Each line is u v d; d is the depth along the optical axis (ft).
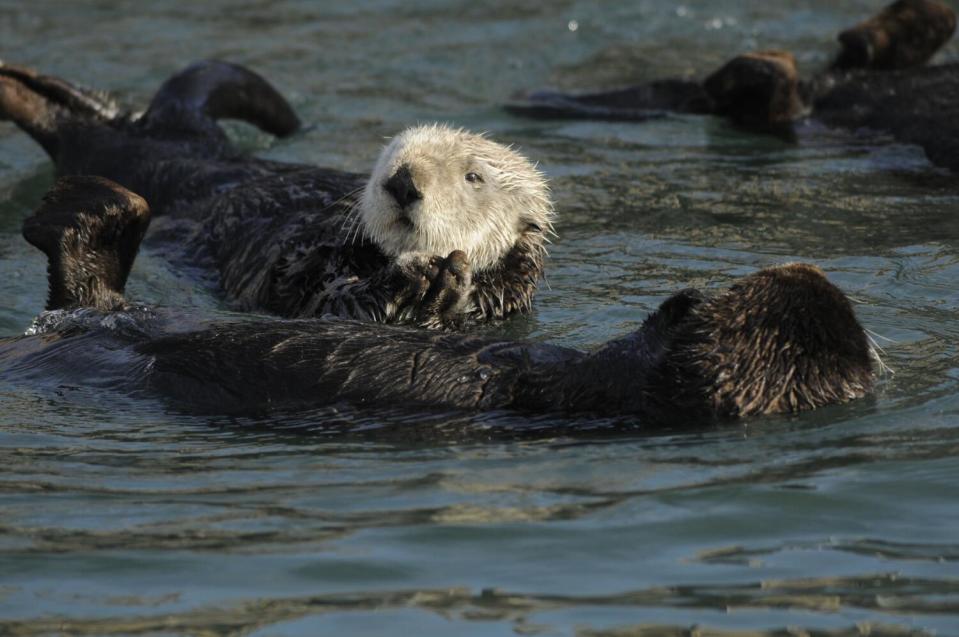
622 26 149.69
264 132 118.21
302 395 62.34
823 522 50.75
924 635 42.50
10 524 51.57
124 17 151.64
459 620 44.11
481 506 52.65
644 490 53.83
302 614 44.60
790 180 107.55
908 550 48.37
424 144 79.51
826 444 57.82
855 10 154.40
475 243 79.77
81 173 103.86
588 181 108.17
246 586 46.57
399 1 157.48
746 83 120.98
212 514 52.31
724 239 93.76
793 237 93.61
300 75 134.72
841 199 102.32
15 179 108.88
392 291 75.61
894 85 123.44
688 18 151.84
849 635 42.65
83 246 74.64
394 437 60.29
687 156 114.73
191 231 93.30
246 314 80.69
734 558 48.14
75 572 47.67
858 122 120.98
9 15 150.51
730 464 56.13
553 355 64.59
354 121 123.13
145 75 132.98
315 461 57.72
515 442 59.47
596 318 79.46
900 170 109.81
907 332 73.36
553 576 47.03
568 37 146.41
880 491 53.11
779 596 45.29
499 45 143.95
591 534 50.08
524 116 126.11
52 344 68.23
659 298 82.43
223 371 63.57
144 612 44.86
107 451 59.11
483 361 63.67
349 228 81.25
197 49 141.38
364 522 51.37
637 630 43.24
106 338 67.92
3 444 59.52
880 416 60.54
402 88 132.46
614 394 61.21
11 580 47.16
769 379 59.88
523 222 83.30
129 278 87.25
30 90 107.86
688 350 59.82
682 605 44.86
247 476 56.24
